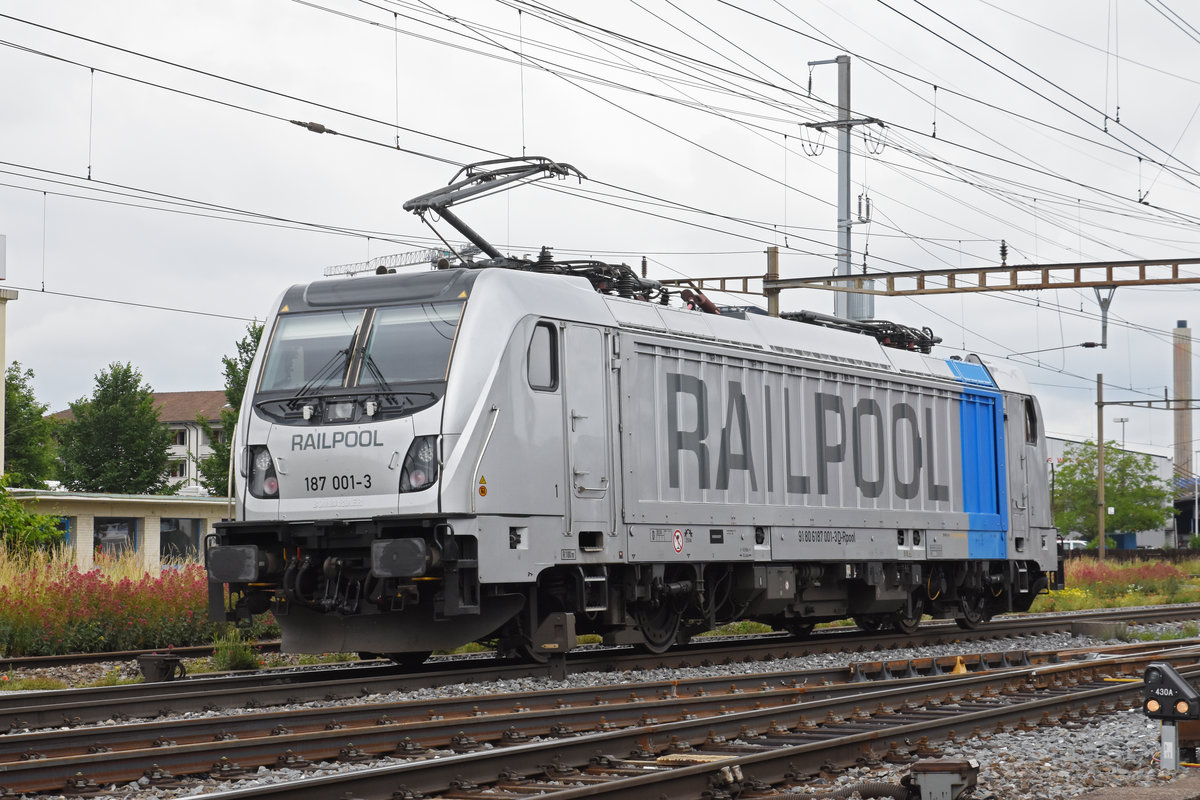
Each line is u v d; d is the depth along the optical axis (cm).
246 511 1417
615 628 1562
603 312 1527
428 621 1406
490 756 829
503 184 1672
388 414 1362
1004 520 2300
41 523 2752
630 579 1544
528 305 1423
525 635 1453
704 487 1650
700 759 884
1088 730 1103
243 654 1656
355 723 1025
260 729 984
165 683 1290
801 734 1020
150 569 2102
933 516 2102
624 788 741
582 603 1449
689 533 1614
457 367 1352
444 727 975
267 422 1420
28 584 1877
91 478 6969
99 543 4203
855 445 1945
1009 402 2355
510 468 1373
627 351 1548
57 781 798
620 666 1527
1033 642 2064
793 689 1236
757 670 1561
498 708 1121
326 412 1391
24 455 6925
